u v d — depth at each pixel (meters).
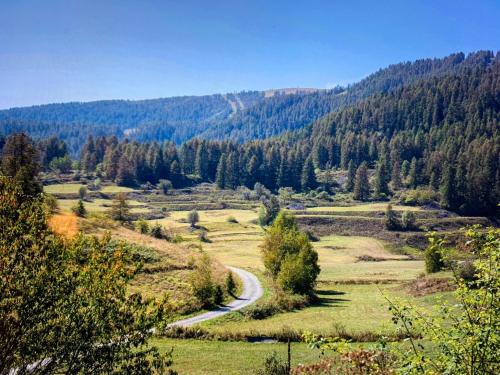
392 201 193.00
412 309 9.39
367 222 149.00
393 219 145.00
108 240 10.22
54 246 9.17
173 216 168.25
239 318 48.69
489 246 9.02
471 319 8.41
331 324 42.50
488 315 8.21
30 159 81.00
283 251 68.88
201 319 47.09
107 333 9.24
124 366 9.45
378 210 165.00
